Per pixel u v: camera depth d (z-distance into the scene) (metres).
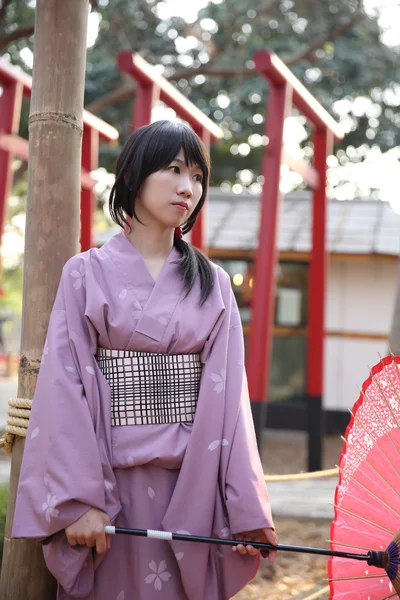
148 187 2.16
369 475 2.26
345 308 9.36
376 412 2.29
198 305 2.15
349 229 9.68
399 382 2.27
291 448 8.62
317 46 10.77
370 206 10.73
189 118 6.52
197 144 2.19
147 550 2.06
